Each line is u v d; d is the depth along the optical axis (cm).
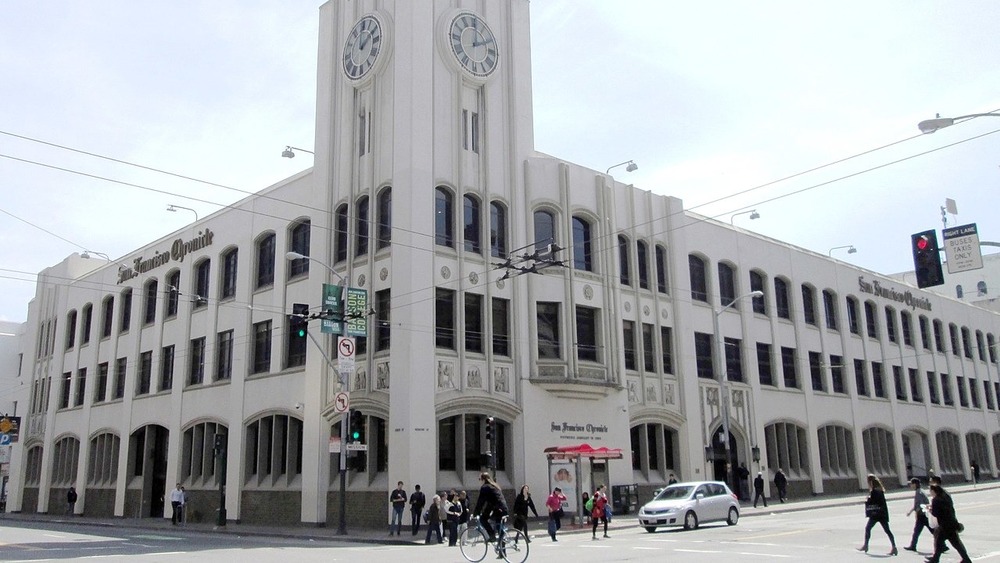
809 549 1848
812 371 4819
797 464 4538
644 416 3666
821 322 4956
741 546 1958
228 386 3838
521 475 3138
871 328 5466
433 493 2858
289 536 2764
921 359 5841
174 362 4256
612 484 3406
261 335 3775
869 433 5172
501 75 3538
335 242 3394
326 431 3259
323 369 3309
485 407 3100
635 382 3675
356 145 3403
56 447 5244
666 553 1820
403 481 2814
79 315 5284
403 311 2973
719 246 4372
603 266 3631
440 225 3180
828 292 5150
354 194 3350
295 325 3566
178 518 3662
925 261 1766
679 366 3900
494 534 1608
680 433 3825
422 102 3183
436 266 3088
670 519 2544
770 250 4716
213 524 3622
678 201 4134
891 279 5775
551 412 3294
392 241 3073
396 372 2933
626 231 3828
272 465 3516
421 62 3222
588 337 3531
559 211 3525
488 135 3397
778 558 1667
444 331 3084
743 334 4391
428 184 3122
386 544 2455
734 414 4184
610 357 3541
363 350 3145
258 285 3862
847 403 4981
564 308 3431
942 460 5834
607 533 2589
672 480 3556
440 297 3100
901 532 2242
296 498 3331
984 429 6438
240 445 3662
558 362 3344
